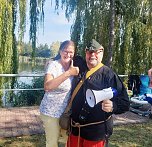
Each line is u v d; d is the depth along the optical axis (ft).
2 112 21.59
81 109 8.60
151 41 36.58
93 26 36.19
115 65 36.47
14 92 32.71
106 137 8.82
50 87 9.07
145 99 22.94
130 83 25.45
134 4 36.04
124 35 36.17
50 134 10.09
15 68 32.53
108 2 36.24
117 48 36.55
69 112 9.41
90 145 8.71
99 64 8.63
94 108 8.41
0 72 30.76
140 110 22.81
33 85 33.09
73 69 8.76
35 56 36.42
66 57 9.33
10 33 30.96
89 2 36.70
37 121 19.30
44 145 15.08
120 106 8.25
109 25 35.73
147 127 19.27
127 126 19.30
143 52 36.52
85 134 8.68
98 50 8.45
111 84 8.39
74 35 36.99
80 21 37.11
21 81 33.47
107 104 7.89
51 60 9.77
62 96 9.68
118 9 36.78
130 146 15.60
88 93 7.93
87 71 8.68
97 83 8.38
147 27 36.42
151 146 15.78
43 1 37.65
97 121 8.55
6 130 16.99
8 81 32.27
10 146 14.71
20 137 16.05
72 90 9.23
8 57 31.07
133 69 36.68
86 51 8.59
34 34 37.11
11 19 30.94
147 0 35.94
